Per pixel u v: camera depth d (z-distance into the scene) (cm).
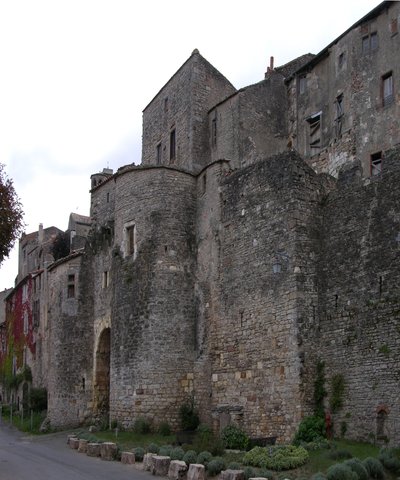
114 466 2267
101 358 3741
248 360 2708
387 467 1895
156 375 3027
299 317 2492
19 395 5734
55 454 2628
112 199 3922
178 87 3875
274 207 2714
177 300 3133
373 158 3022
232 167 3247
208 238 3131
